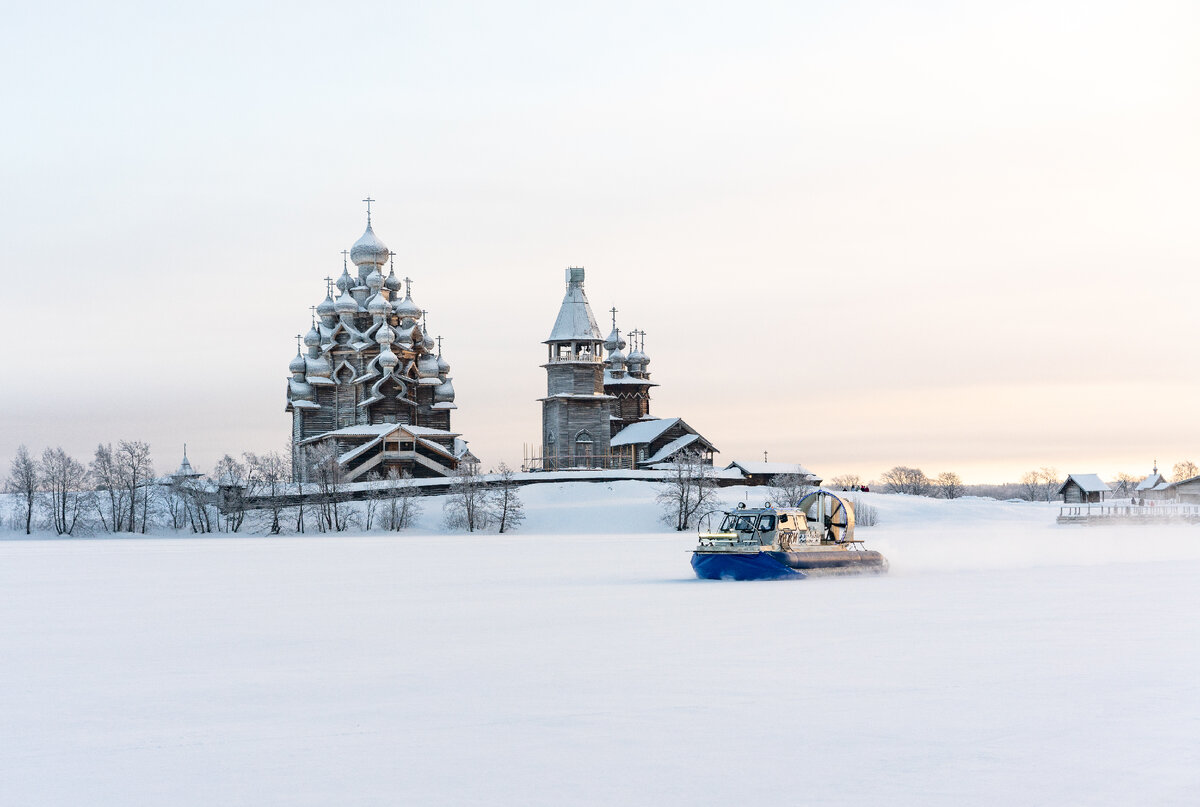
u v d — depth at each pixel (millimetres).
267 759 19438
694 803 16781
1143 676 26125
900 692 24438
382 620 39031
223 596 49500
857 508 150750
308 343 176875
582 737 20688
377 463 162500
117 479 154375
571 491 157750
